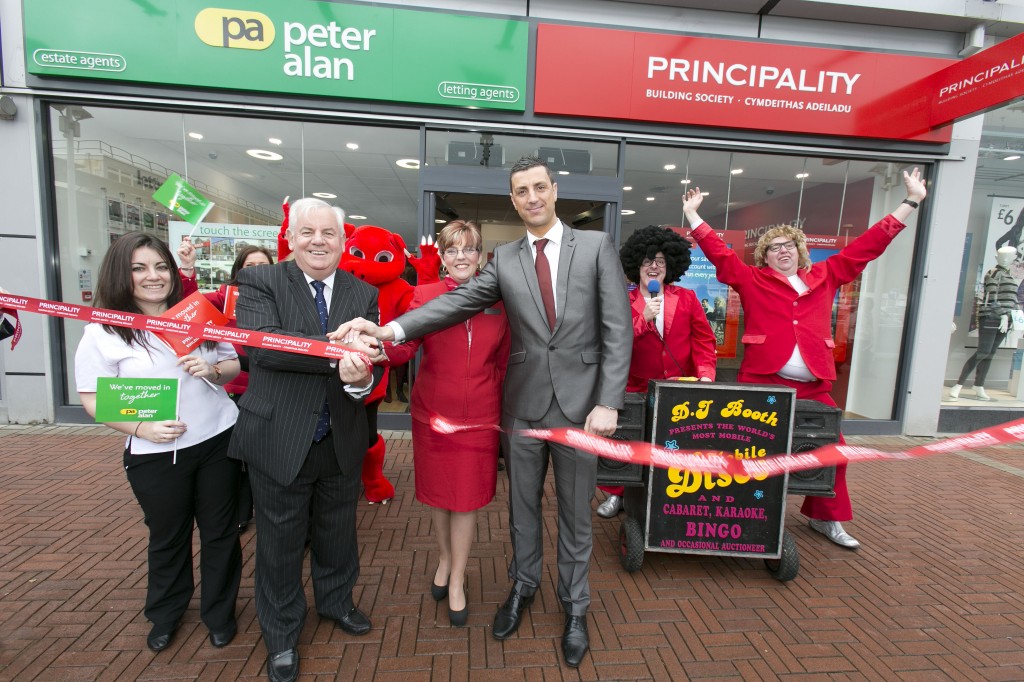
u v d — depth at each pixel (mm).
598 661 2119
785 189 5363
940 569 2914
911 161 5258
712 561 2953
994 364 5945
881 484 4246
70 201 4891
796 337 2908
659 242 2996
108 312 1724
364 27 4543
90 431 4793
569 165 5027
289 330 1808
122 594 2463
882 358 5656
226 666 2025
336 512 2068
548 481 4152
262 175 5078
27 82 4492
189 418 1926
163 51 4441
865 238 2924
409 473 4117
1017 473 4551
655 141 4988
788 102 4891
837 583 2748
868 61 4879
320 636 2207
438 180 4812
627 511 2941
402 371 5285
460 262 2326
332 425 1887
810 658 2172
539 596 2539
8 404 4922
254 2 4434
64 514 3240
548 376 2018
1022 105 5496
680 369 3100
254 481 1857
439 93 4672
